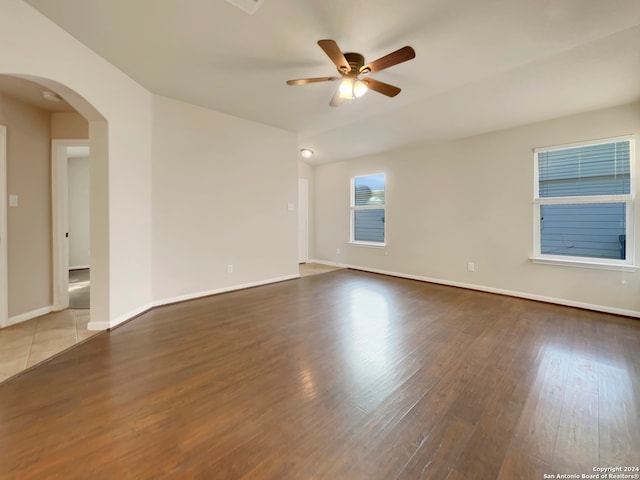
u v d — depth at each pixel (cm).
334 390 184
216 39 239
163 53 259
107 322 278
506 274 411
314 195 695
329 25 222
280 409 166
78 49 238
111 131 277
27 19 201
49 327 286
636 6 203
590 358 228
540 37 239
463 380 196
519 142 395
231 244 424
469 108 373
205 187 392
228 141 414
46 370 206
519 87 320
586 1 198
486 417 160
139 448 137
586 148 353
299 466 127
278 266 489
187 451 135
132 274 311
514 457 133
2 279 285
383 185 573
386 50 255
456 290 441
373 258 580
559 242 376
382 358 227
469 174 444
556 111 351
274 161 473
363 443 141
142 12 206
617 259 337
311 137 532
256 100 364
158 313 328
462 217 454
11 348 240
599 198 341
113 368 210
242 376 200
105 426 151
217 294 409
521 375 203
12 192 296
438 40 242
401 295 412
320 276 544
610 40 243
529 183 388
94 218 275
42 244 325
